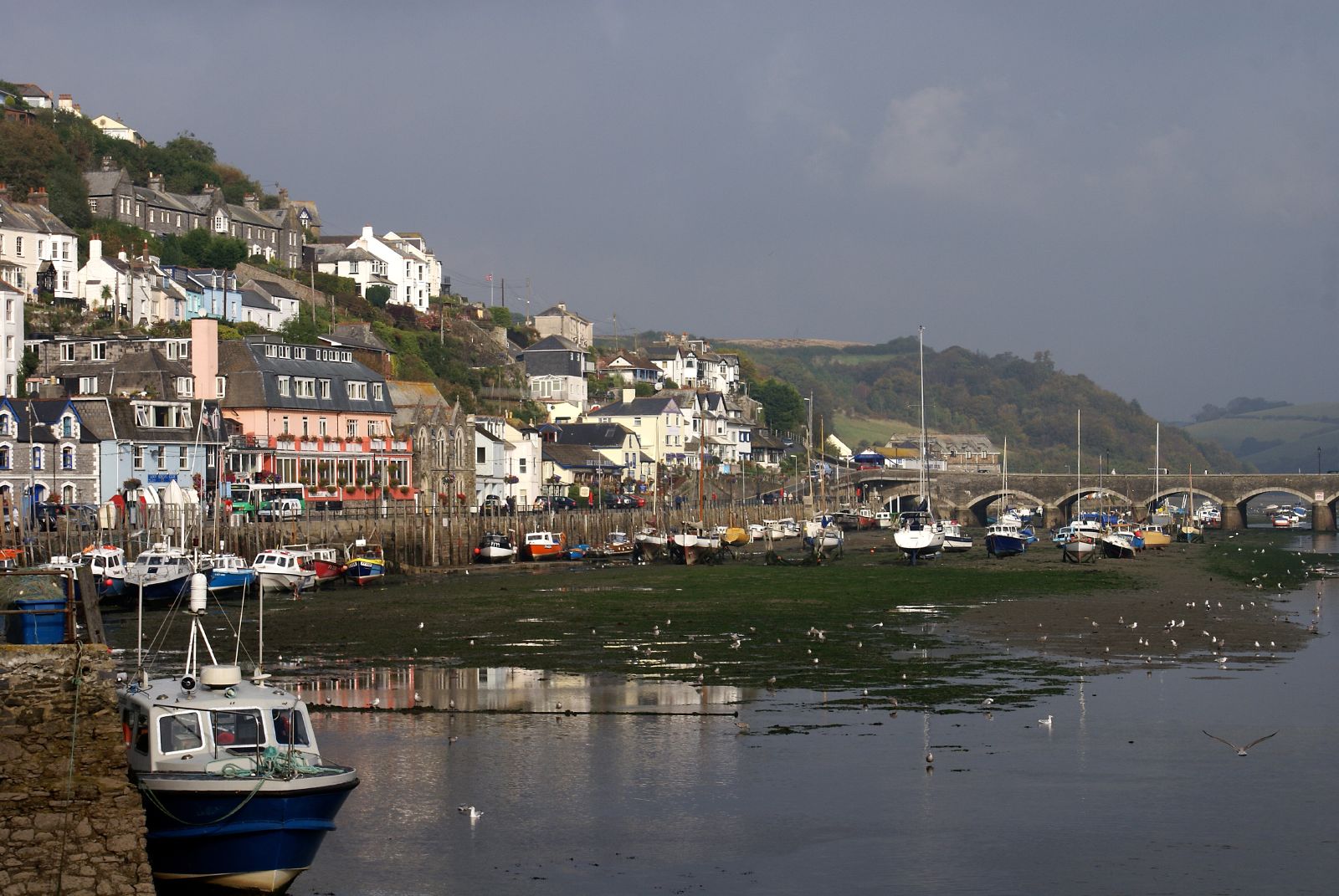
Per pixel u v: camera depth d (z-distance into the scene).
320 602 95.25
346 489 149.25
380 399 162.88
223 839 31.48
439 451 166.12
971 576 117.75
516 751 48.19
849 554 158.12
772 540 176.00
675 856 37.31
